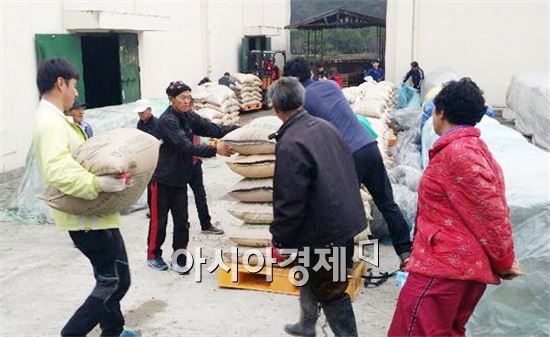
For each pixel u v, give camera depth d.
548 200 3.31
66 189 3.01
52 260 5.34
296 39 26.89
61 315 4.16
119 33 12.95
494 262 2.65
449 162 2.64
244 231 4.55
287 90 3.18
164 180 4.83
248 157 4.48
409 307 2.77
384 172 4.18
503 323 3.38
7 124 9.52
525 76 13.30
